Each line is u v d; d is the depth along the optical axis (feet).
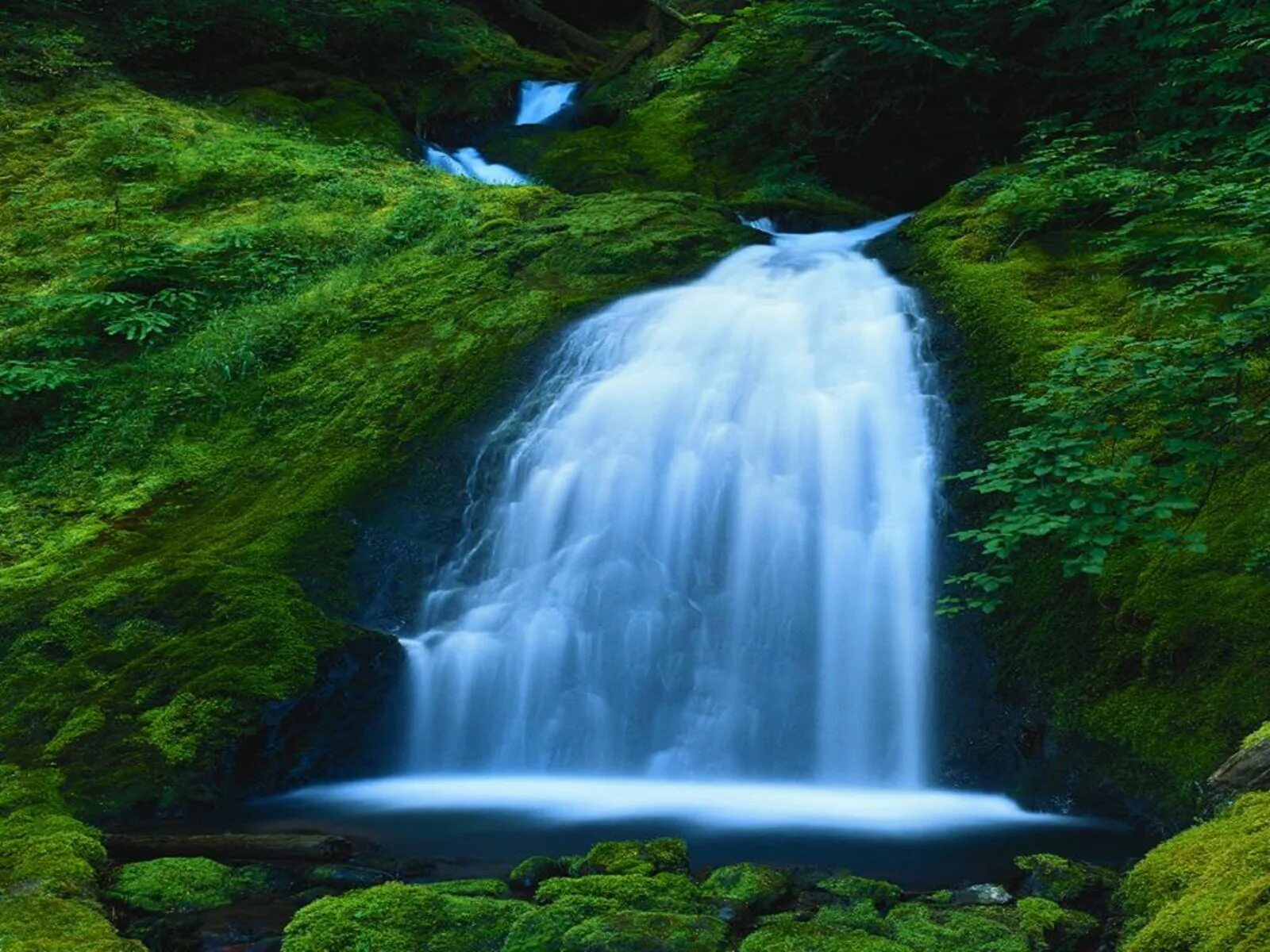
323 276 40.22
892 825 20.94
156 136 48.93
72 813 21.99
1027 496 19.12
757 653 25.57
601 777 25.39
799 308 31.63
